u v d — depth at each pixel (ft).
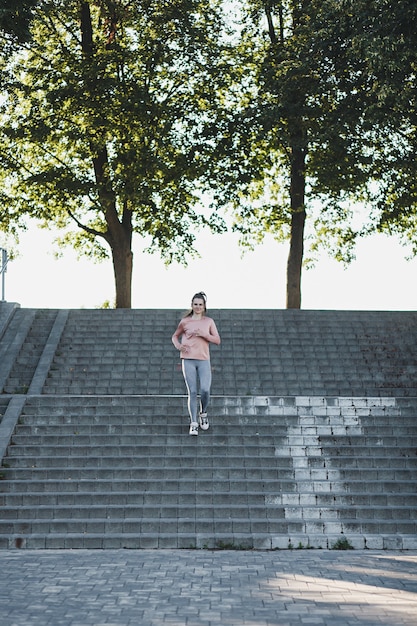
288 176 88.58
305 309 67.82
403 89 65.16
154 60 79.61
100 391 53.16
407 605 21.38
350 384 55.47
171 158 81.20
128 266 84.23
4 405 44.57
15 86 79.00
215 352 59.00
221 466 37.91
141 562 27.91
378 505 34.76
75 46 85.97
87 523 32.73
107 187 80.94
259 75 83.82
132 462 37.93
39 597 22.39
